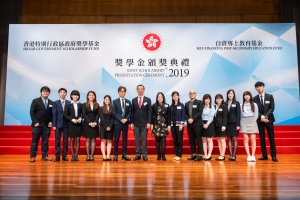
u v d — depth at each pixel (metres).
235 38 8.33
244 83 8.21
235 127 5.01
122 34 8.38
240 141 6.43
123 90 5.14
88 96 5.09
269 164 4.39
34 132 4.92
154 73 8.29
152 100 8.22
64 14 9.17
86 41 8.35
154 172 3.54
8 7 8.85
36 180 2.97
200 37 8.35
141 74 8.28
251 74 8.22
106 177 3.16
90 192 2.39
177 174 3.37
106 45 8.36
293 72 8.17
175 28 8.38
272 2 9.18
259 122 5.10
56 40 8.34
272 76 8.18
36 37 8.34
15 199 2.17
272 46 8.27
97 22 9.13
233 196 2.24
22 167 4.05
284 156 5.80
